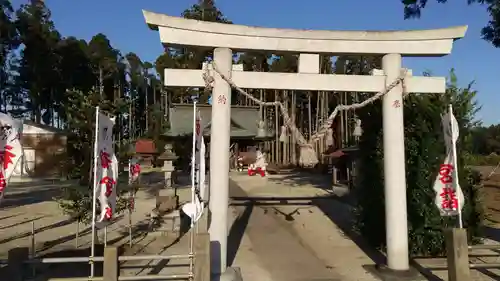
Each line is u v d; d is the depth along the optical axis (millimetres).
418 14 13656
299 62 8133
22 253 6211
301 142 8781
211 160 7723
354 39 8055
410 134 9422
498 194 19188
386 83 8102
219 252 7590
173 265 8430
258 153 32250
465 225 9602
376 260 9062
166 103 43031
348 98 26172
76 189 9664
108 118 7324
